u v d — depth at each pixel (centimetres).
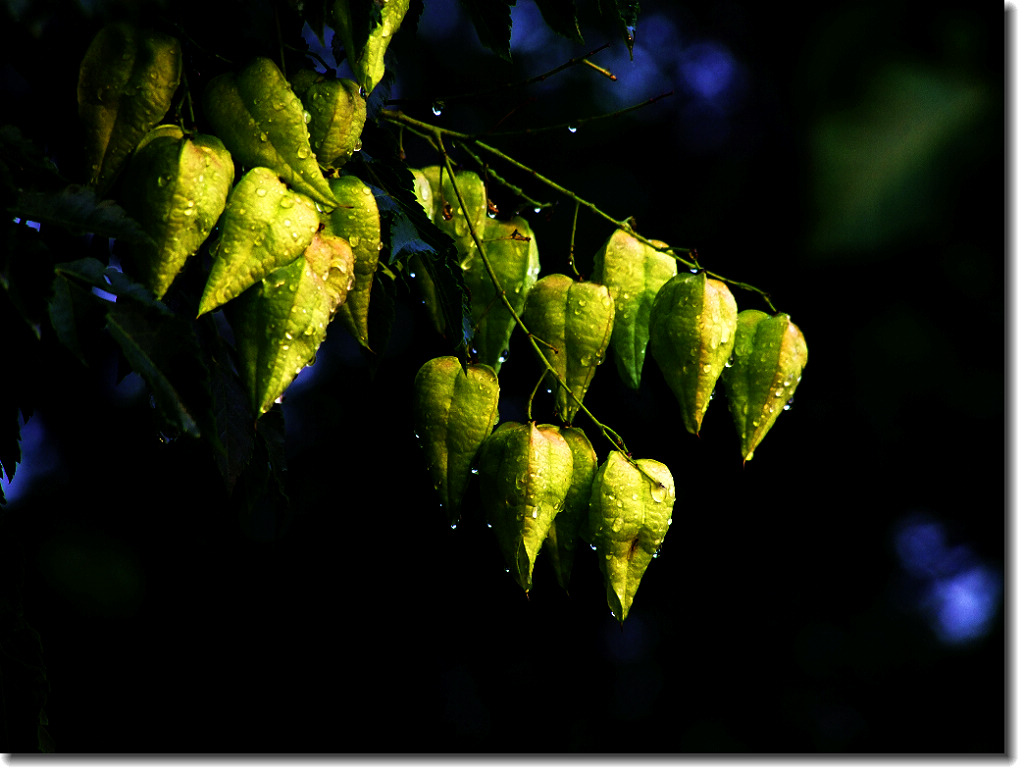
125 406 580
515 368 555
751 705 729
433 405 204
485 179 245
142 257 168
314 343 171
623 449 211
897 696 735
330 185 190
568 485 203
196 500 615
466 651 703
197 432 163
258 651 672
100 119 177
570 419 217
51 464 595
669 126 703
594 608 701
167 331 164
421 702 704
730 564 714
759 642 727
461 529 670
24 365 189
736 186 688
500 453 201
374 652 688
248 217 168
